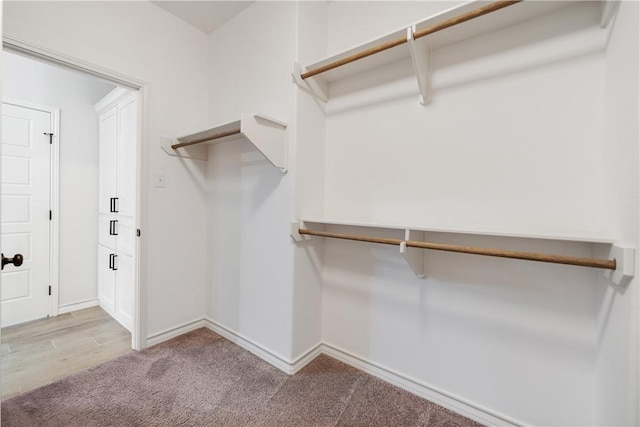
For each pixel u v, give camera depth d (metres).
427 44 1.48
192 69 2.27
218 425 1.37
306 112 1.80
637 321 0.84
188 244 2.29
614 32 1.04
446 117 1.49
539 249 1.27
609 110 1.07
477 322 1.43
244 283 2.08
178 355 1.96
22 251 2.55
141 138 2.01
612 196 1.04
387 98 1.69
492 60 1.37
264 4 1.92
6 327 2.45
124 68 1.90
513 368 1.34
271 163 1.71
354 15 1.85
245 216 2.07
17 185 2.52
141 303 2.03
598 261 0.96
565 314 1.22
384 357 1.73
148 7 2.01
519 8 1.21
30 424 1.36
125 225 2.47
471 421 1.42
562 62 1.21
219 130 1.84
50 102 2.70
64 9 1.65
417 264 1.50
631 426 0.86
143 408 1.47
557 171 1.23
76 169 2.85
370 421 1.41
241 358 1.94
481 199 1.40
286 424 1.38
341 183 1.89
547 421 1.27
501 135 1.35
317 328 1.97
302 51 1.77
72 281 2.83
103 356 1.97
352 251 1.86
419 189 1.58
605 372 1.05
